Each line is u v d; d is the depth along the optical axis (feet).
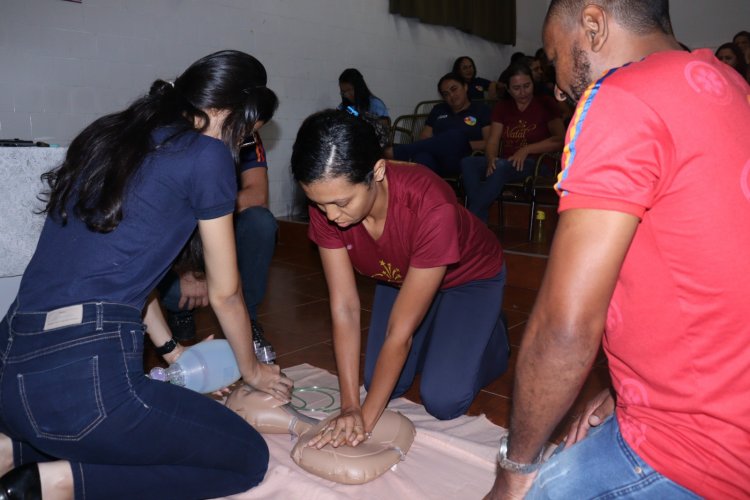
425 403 6.37
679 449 2.53
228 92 4.31
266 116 4.72
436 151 15.05
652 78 2.40
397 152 15.10
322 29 17.31
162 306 8.50
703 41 21.80
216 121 4.42
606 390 4.00
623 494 2.64
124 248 3.91
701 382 2.46
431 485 5.20
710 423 2.47
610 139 2.34
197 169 4.03
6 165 6.02
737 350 2.41
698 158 2.31
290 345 8.81
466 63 19.62
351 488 5.13
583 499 2.73
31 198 6.20
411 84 20.07
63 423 3.80
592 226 2.36
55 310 3.82
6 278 6.36
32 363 3.77
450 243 5.07
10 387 3.81
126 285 3.94
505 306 10.96
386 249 5.47
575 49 2.88
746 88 2.61
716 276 2.35
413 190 5.11
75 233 3.93
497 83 20.15
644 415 2.67
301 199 17.52
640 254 2.48
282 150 16.92
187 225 4.18
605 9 2.75
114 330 3.89
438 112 16.31
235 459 4.67
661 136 2.31
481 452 5.66
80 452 3.94
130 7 13.62
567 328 2.42
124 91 13.75
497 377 7.54
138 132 4.01
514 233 15.07
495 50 23.26
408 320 5.21
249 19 15.71
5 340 3.97
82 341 3.79
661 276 2.45
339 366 5.58
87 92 13.20
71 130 13.07
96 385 3.82
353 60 18.24
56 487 3.98
